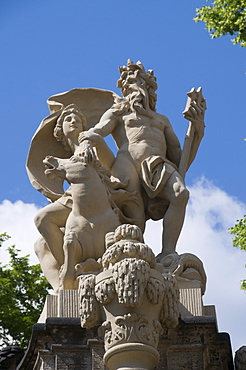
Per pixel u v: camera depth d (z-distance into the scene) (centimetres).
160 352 1248
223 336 1262
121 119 1518
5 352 1385
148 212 1479
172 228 1431
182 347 1249
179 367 1242
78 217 1385
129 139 1499
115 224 1389
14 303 2158
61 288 1346
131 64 1560
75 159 1412
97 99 1591
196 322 1262
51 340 1260
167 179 1455
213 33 1822
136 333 1169
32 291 2202
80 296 1214
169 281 1215
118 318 1174
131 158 1482
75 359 1248
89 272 1348
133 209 1460
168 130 1534
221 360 1270
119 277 1178
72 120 1517
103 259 1212
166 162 1480
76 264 1361
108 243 1257
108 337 1177
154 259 1217
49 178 1467
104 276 1197
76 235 1371
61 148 1551
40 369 1262
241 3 1797
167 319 1202
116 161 1484
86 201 1386
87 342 1250
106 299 1184
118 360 1166
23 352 1398
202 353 1249
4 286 2172
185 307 1302
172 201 1439
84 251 1369
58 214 1428
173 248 1423
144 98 1527
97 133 1469
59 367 1242
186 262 1377
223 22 1798
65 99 1575
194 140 1507
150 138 1499
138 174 1476
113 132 1527
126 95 1550
